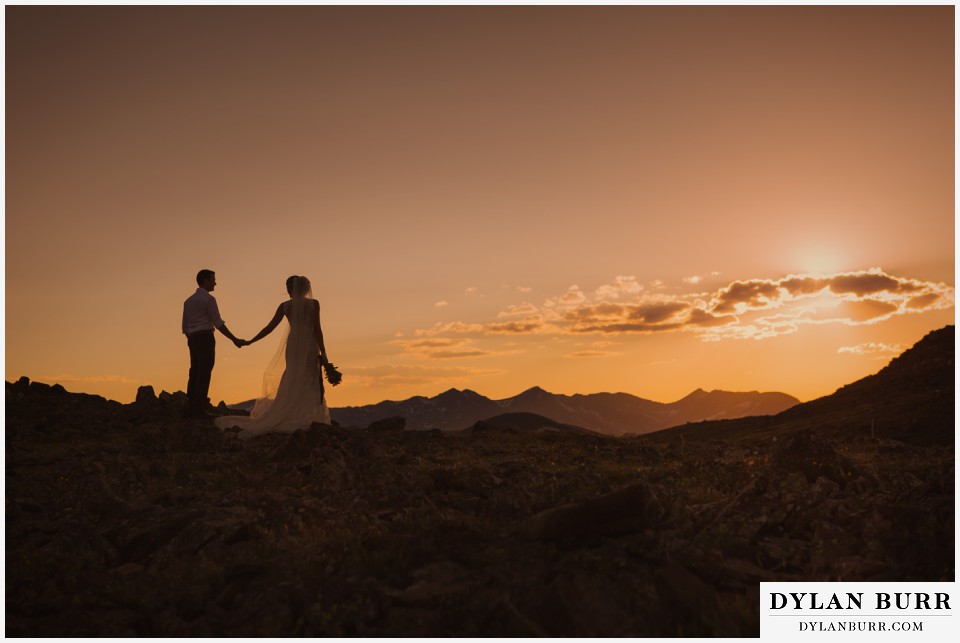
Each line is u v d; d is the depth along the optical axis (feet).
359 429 67.31
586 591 26.04
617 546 29.07
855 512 33.37
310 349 66.23
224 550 32.01
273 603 26.08
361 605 25.90
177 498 39.88
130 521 35.01
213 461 51.88
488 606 25.70
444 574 29.17
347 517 34.68
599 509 30.27
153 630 26.11
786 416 364.17
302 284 66.74
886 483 43.04
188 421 66.33
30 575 30.89
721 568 27.91
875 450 61.82
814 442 44.21
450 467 47.78
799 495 36.06
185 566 30.55
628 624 24.72
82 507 38.01
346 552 30.71
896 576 28.32
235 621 25.72
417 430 67.36
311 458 48.62
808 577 28.48
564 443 62.95
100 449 56.08
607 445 61.05
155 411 71.31
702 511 34.32
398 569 29.40
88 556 32.63
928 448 62.39
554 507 32.94
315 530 33.71
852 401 361.71
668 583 25.88
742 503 33.78
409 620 25.46
